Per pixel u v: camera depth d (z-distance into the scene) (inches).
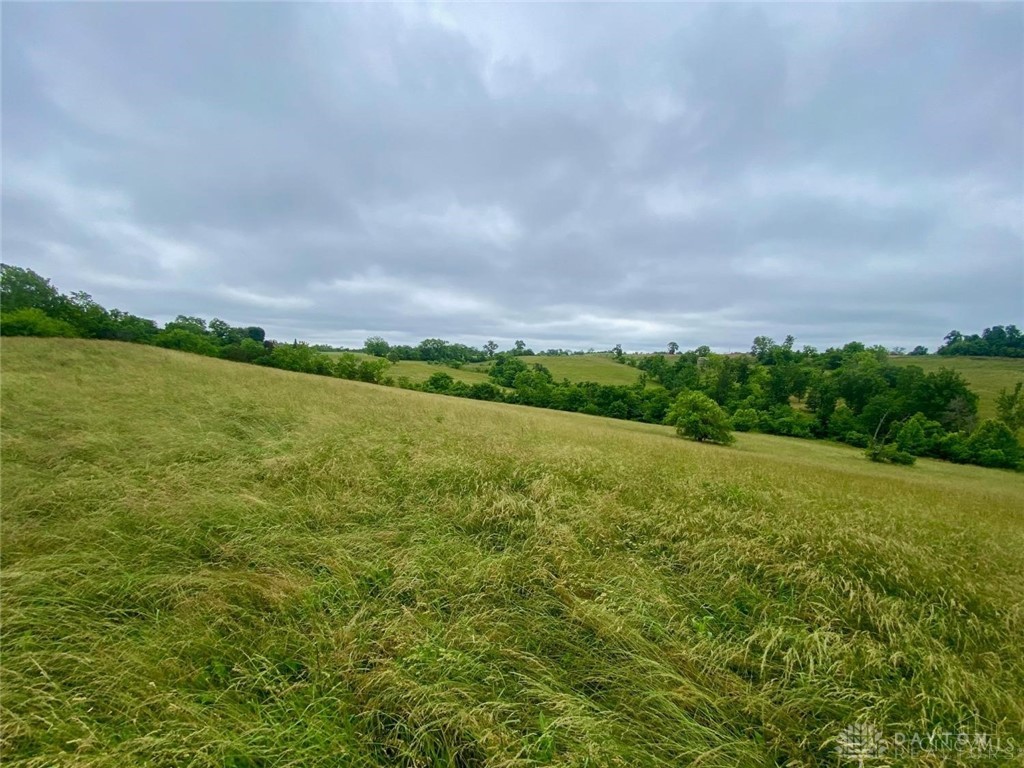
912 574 157.6
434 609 119.7
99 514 149.7
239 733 80.0
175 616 106.6
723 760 83.0
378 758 80.7
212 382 511.8
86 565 119.5
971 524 254.7
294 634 105.2
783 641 115.4
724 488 256.2
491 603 125.4
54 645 93.6
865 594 138.4
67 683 87.3
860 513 232.8
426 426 380.2
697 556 164.1
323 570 134.0
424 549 147.8
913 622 129.3
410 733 85.4
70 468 187.8
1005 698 99.7
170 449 223.3
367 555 143.5
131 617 107.3
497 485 224.8
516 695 94.7
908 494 371.2
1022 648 123.2
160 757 74.6
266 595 115.7
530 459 275.9
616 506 203.0
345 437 293.7
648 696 94.5
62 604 106.5
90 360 601.3
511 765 76.9
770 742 88.5
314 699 89.0
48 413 271.9
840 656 110.3
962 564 176.7
